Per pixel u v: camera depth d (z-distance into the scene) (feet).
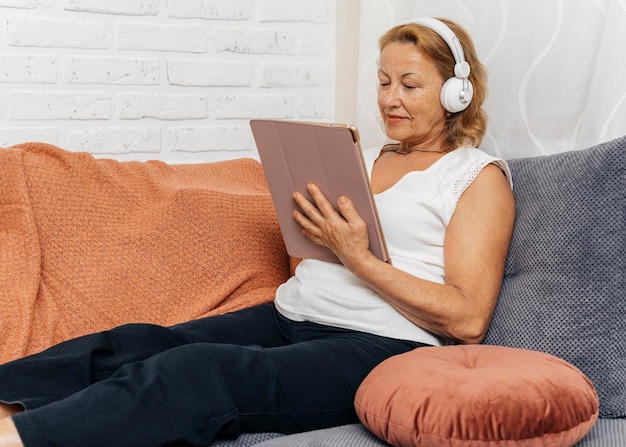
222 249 6.21
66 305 5.58
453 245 5.11
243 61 7.57
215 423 4.27
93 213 5.98
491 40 6.40
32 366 4.52
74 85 6.88
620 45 5.39
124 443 3.97
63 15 6.75
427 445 3.84
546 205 5.12
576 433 3.87
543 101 6.07
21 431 3.82
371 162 5.92
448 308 4.89
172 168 6.82
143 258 5.94
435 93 5.42
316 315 5.30
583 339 4.76
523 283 5.08
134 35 7.05
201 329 5.31
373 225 4.89
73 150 6.95
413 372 4.15
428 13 6.94
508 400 3.81
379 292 5.01
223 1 7.39
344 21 8.00
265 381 4.52
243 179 7.00
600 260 4.83
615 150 4.90
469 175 5.20
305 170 4.97
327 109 8.07
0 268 5.46
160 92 7.24
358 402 4.24
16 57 6.63
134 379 4.20
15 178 5.75
